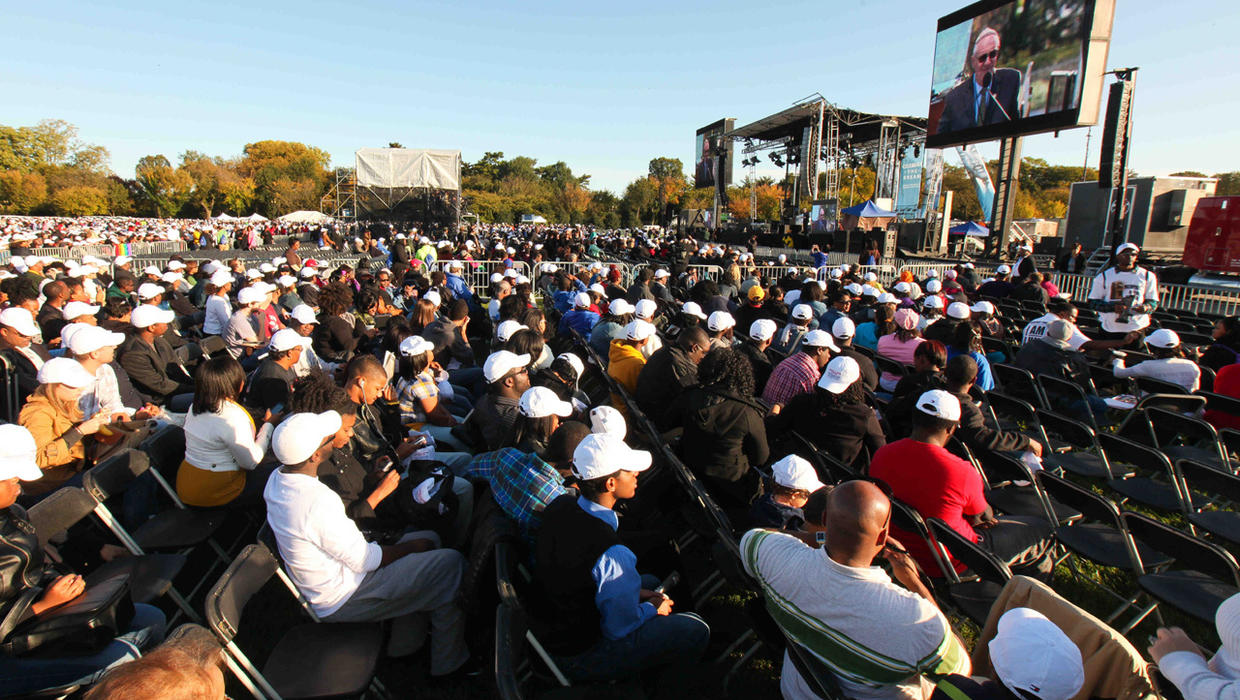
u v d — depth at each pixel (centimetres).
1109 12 1555
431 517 337
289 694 230
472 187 9031
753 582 249
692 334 496
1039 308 1050
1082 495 344
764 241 3372
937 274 1816
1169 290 1380
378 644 259
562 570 248
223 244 3167
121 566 301
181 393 576
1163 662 197
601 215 8025
